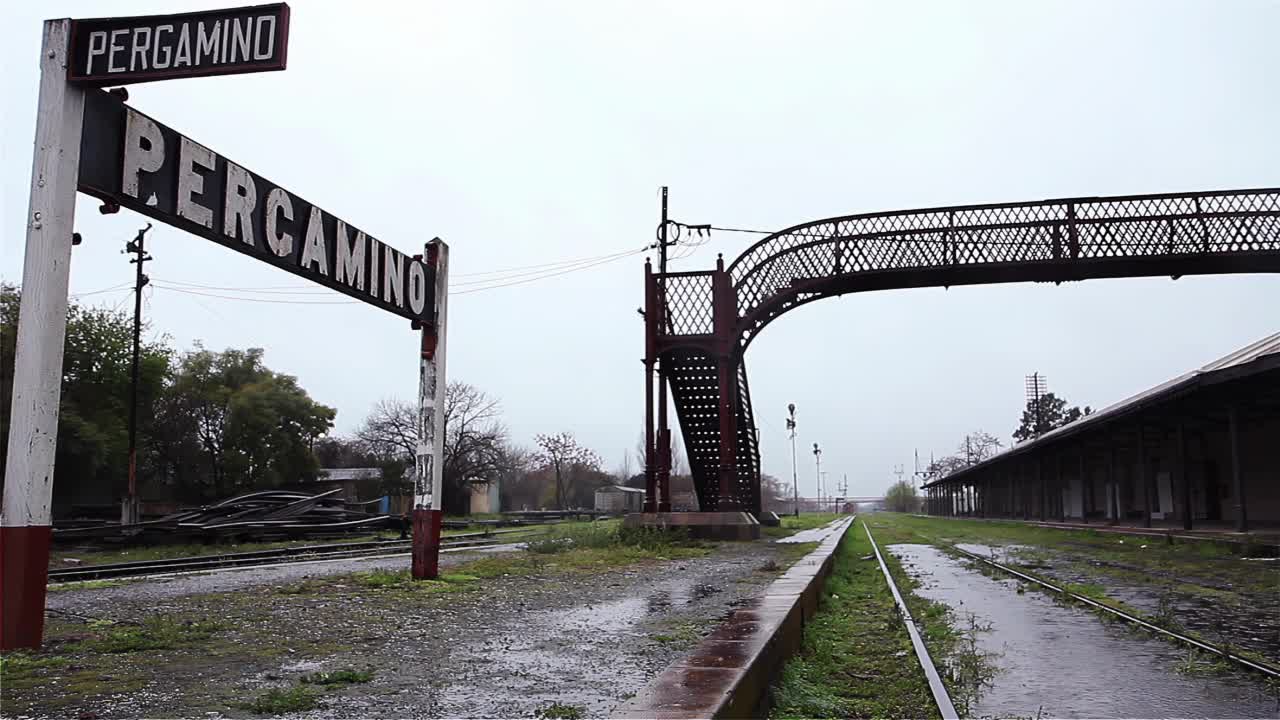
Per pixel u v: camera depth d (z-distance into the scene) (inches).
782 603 305.1
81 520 1208.2
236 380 1926.7
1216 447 1259.8
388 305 430.3
